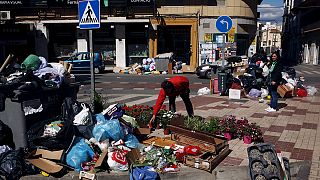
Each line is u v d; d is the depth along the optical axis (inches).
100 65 1023.0
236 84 494.3
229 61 872.3
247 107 410.0
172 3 1091.9
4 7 1129.4
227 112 379.9
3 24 1134.4
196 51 1095.6
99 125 231.0
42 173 197.9
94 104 288.0
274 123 326.0
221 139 231.3
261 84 494.9
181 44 1127.0
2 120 222.5
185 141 241.0
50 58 1159.6
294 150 243.6
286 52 2780.5
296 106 416.8
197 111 386.9
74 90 270.2
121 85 700.7
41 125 227.5
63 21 1115.3
